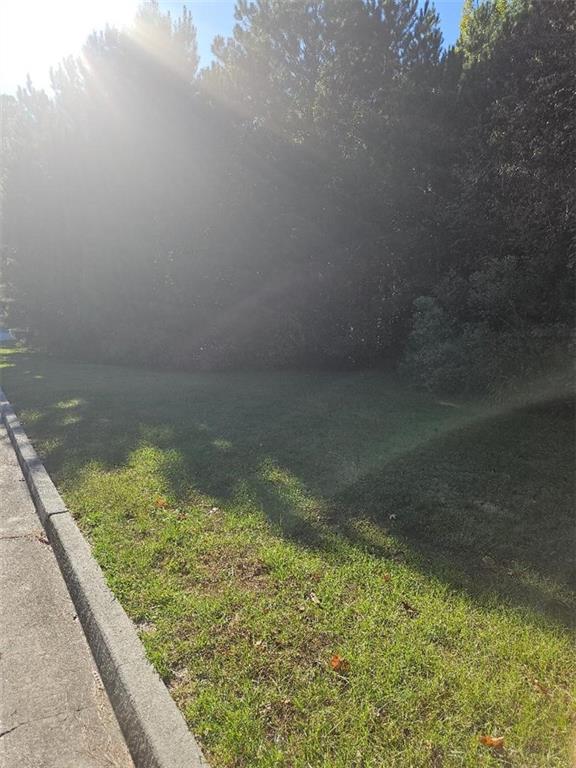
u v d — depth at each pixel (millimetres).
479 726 2111
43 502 4344
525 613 2797
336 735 2090
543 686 2305
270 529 3771
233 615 2824
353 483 4582
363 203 9766
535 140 6578
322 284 10453
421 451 5402
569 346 6336
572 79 6211
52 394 8797
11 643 2881
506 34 8297
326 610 2838
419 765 1953
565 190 6203
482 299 7328
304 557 3379
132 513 4105
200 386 9320
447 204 8594
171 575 3223
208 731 2127
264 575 3205
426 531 3729
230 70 12242
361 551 3455
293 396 8234
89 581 3164
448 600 2916
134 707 2264
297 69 12516
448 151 8969
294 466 5016
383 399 7887
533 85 6945
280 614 2814
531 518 3924
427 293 9383
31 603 3252
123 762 2174
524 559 3361
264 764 1979
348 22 11141
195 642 2625
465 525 3812
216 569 3273
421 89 9414
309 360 11148
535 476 4730
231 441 5855
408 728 2109
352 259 10164
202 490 4492
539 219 6590
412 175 9406
